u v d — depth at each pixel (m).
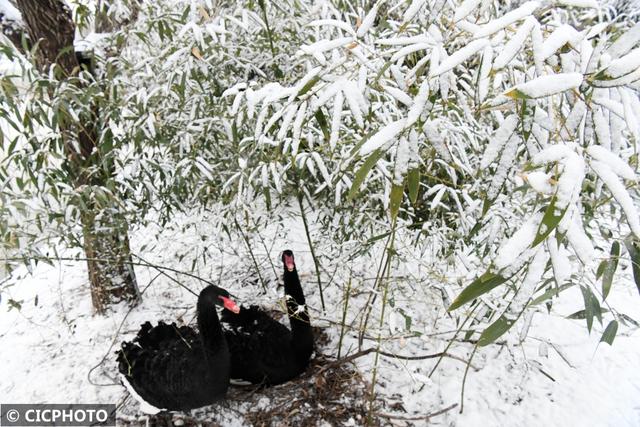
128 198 2.64
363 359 2.75
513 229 2.23
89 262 3.01
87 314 3.29
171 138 2.40
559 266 0.92
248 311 2.80
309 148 1.94
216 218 2.63
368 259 3.16
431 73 1.01
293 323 2.43
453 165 2.02
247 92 1.40
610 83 0.88
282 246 3.76
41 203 2.12
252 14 2.19
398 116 1.95
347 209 2.54
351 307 3.11
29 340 3.13
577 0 1.05
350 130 1.97
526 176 0.91
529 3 0.96
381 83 1.44
